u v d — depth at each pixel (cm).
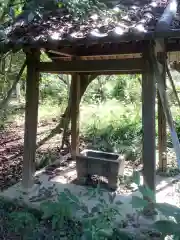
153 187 342
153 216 332
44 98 1175
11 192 409
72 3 320
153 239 304
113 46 447
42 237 310
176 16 311
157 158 569
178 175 488
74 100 555
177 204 374
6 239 310
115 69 352
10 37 354
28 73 405
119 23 313
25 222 331
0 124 880
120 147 602
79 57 515
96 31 308
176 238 220
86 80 555
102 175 429
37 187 427
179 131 646
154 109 340
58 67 385
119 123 707
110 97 961
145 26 289
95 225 286
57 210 318
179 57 500
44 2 349
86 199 385
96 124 736
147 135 342
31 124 411
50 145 675
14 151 652
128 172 502
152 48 333
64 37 318
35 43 330
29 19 346
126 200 384
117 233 303
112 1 370
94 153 477
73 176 476
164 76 396
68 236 310
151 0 373
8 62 852
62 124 609
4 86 819
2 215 357
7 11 378
